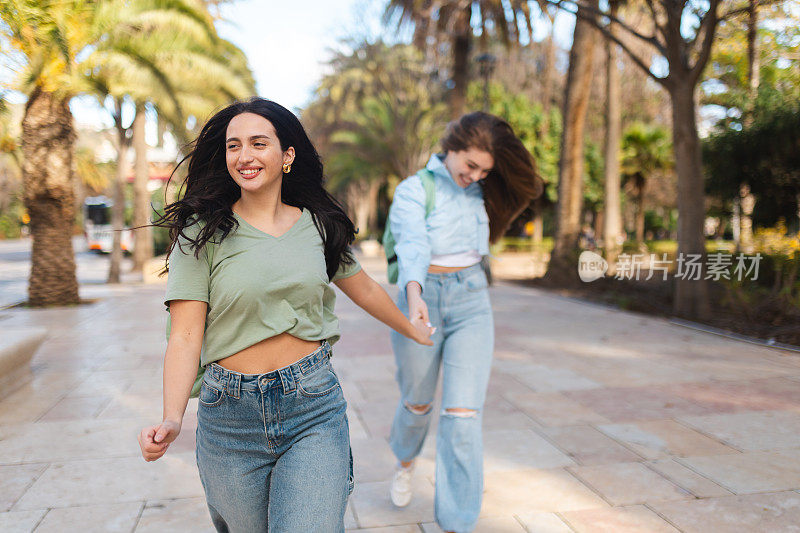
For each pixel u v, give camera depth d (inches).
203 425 65.7
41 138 413.7
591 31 535.2
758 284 339.3
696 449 142.7
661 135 1003.3
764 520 107.7
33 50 365.4
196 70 494.3
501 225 110.7
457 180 101.4
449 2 613.0
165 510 115.0
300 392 63.8
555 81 1190.9
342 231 70.5
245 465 64.4
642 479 126.0
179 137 538.9
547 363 238.5
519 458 139.0
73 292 438.6
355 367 235.9
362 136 1123.9
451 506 94.7
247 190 64.3
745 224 538.6
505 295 490.0
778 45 395.9
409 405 107.2
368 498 119.4
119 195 631.8
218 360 64.7
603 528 105.8
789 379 206.4
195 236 62.5
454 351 99.1
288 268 64.0
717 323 319.3
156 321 355.3
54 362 246.1
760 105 444.8
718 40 406.6
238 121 64.3
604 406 179.2
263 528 68.1
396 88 1066.1
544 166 1101.1
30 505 117.1
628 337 294.0
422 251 96.8
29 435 157.1
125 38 445.7
